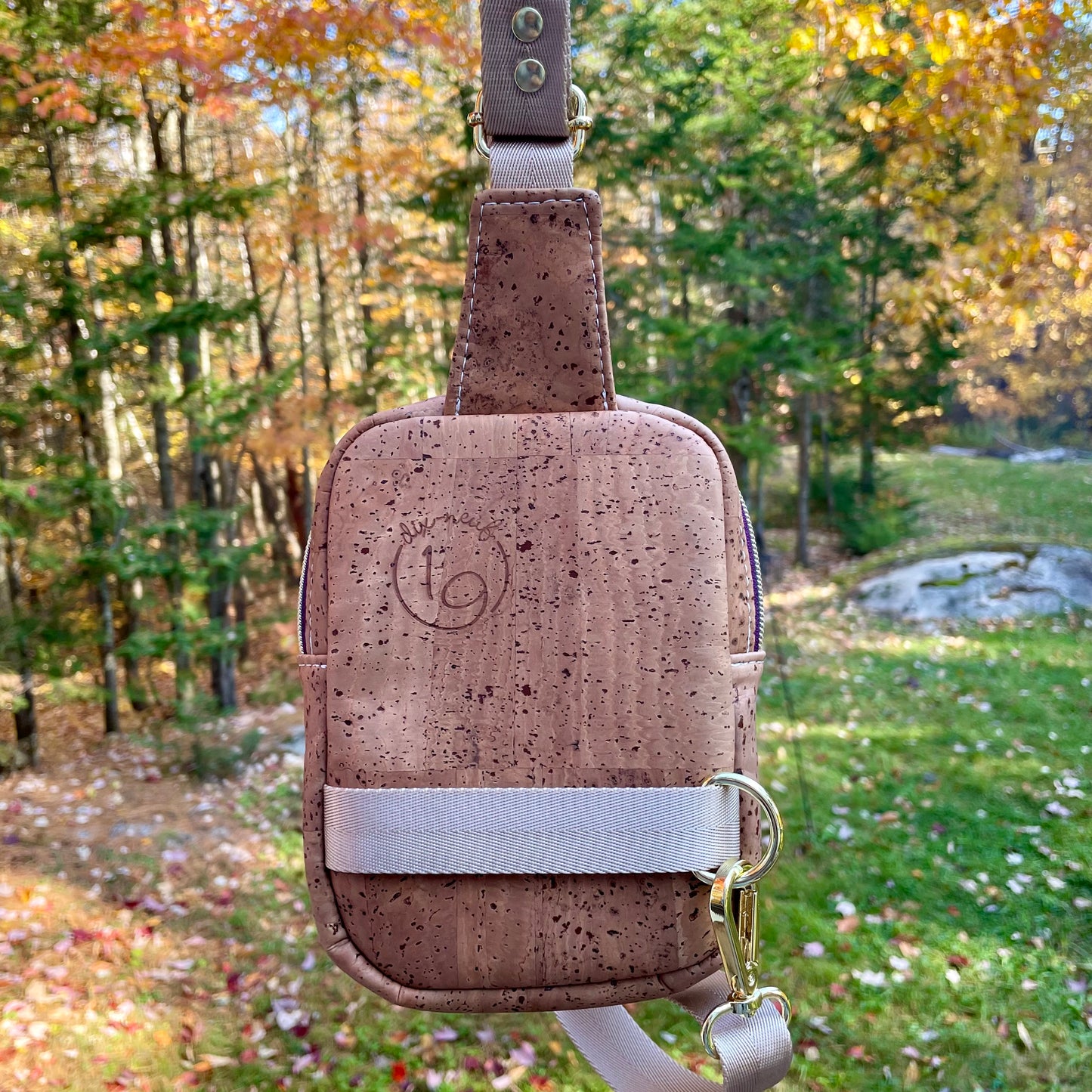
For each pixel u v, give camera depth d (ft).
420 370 27.71
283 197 28.25
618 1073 1.91
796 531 41.19
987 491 45.68
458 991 1.70
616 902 1.69
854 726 17.98
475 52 17.31
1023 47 14.02
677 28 21.68
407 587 1.72
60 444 25.55
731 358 21.29
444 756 1.69
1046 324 41.42
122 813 17.39
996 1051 9.14
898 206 24.85
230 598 35.45
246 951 11.94
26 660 20.26
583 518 1.73
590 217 1.74
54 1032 9.96
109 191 20.80
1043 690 19.29
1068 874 12.10
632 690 1.70
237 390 22.48
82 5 17.51
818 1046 9.39
